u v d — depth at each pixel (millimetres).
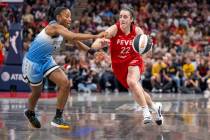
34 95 8805
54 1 26188
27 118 9898
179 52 23484
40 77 8625
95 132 8617
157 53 22203
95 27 25328
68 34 8289
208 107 13617
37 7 25734
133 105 14047
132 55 8914
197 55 21922
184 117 11031
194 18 27797
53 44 8570
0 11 21922
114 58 9016
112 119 10531
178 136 8250
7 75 18203
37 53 8562
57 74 8648
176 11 28000
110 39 8914
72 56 21219
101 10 27469
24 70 8711
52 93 18609
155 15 27438
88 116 11102
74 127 9219
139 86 8789
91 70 21062
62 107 8930
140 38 8625
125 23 8766
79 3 28141
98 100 16047
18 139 7848
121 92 20844
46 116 10922
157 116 9148
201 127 9359
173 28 26312
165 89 21031
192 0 29297
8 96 16859
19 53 18078
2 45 19969
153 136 8242
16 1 17969
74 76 20891
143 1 28875
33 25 23578
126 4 28062
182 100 16391
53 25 8438
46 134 8352
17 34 18016
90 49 8812
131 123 9867
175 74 21141
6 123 9781
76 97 17578
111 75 21062
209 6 29188
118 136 8211
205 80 20969
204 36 26406
